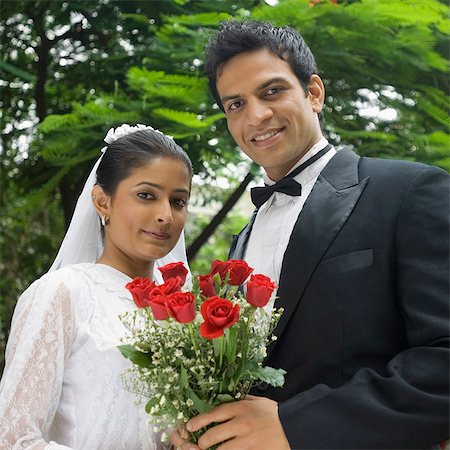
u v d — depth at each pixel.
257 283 1.64
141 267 2.22
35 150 5.23
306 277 1.96
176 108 4.26
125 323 1.81
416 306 1.79
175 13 4.73
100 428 1.94
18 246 7.15
